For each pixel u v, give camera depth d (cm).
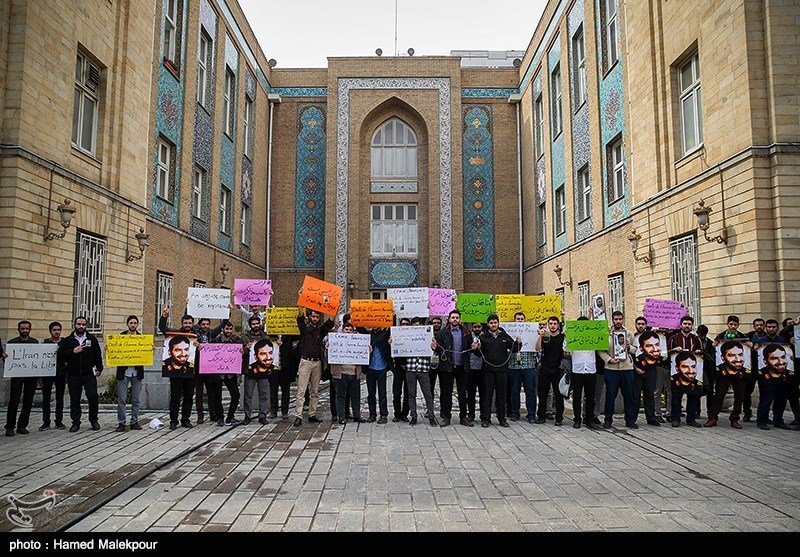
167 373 876
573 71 1919
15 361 824
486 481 580
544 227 2272
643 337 930
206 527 446
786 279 970
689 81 1259
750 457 691
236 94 2153
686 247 1211
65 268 1130
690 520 465
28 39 1045
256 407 1141
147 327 1459
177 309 1631
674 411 926
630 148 1468
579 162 1864
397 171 2580
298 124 2623
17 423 858
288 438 805
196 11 1762
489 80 2628
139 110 1430
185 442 771
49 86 1105
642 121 1394
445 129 2514
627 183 1489
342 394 931
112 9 1334
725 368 905
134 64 1409
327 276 2434
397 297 1030
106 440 785
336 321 1080
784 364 879
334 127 2508
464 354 927
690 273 1194
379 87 2531
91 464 644
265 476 597
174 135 1638
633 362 927
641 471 623
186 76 1697
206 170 1873
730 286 1058
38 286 1054
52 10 1112
